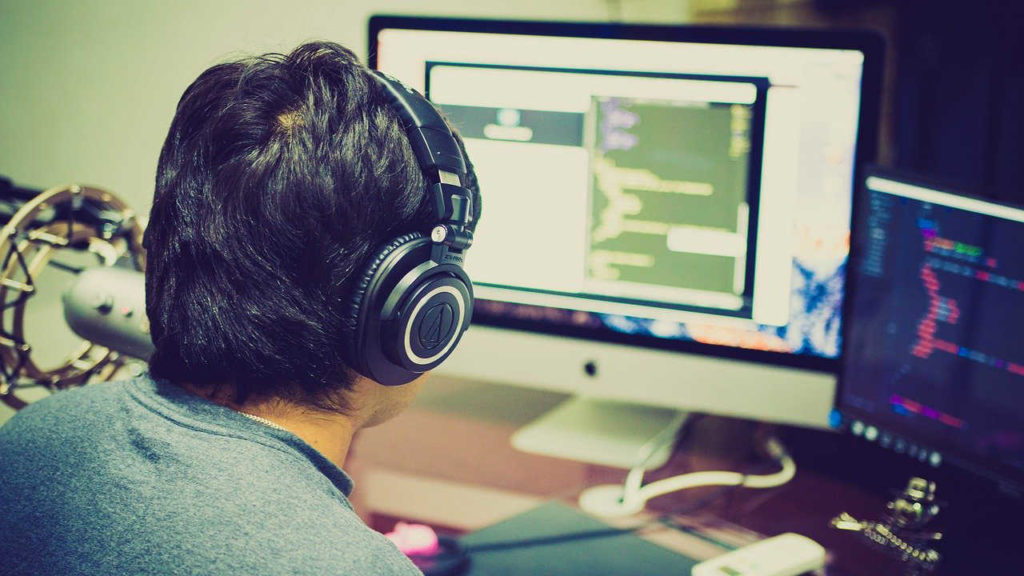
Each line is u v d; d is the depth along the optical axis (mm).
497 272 1046
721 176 944
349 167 453
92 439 492
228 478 434
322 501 438
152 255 490
